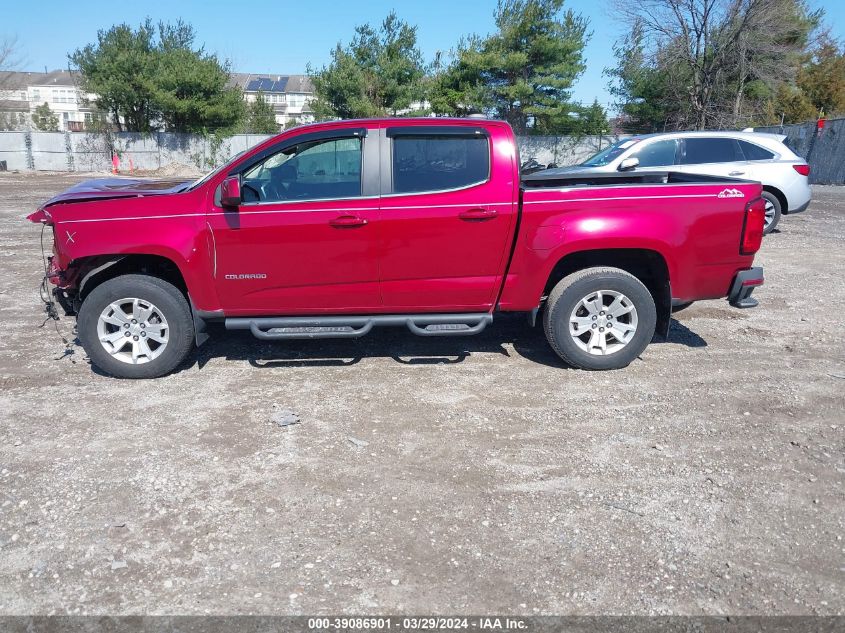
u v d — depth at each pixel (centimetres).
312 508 358
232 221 502
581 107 3712
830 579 304
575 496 370
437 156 514
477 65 3547
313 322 525
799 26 3145
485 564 314
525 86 3481
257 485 379
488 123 517
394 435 440
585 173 763
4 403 484
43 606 287
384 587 298
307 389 514
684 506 360
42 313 711
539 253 518
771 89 3195
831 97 3616
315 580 302
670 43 3209
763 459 409
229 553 320
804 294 802
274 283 515
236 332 648
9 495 367
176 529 338
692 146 1103
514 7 3556
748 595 295
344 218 503
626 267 569
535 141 3753
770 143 1127
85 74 3700
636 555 321
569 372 548
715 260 529
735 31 3042
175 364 529
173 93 3659
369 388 516
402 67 3675
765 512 355
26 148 3634
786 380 531
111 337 522
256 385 522
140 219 503
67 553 320
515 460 409
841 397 498
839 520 348
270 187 513
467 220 510
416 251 513
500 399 496
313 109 3794
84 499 364
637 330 537
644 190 517
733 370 553
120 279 513
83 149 3706
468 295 530
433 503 363
